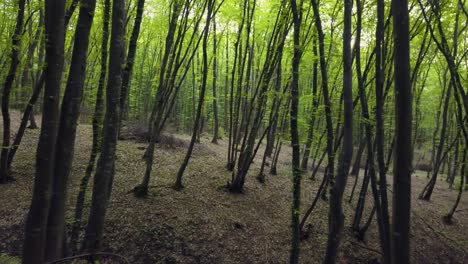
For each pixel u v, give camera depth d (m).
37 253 3.01
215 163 14.70
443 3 8.30
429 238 11.84
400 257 3.23
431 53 13.20
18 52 9.52
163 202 10.18
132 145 14.73
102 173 5.08
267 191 12.94
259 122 12.55
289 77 11.27
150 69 22.59
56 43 2.98
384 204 5.92
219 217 10.14
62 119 3.89
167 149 15.17
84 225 8.41
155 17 15.31
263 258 9.14
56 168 3.78
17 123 16.55
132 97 23.45
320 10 9.30
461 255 11.32
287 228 10.72
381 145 6.02
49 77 2.99
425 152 28.97
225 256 8.82
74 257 3.21
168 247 8.58
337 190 6.14
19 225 8.33
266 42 15.18
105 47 6.47
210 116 30.33
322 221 11.53
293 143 6.46
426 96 24.08
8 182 10.14
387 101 13.46
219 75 28.39
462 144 13.69
